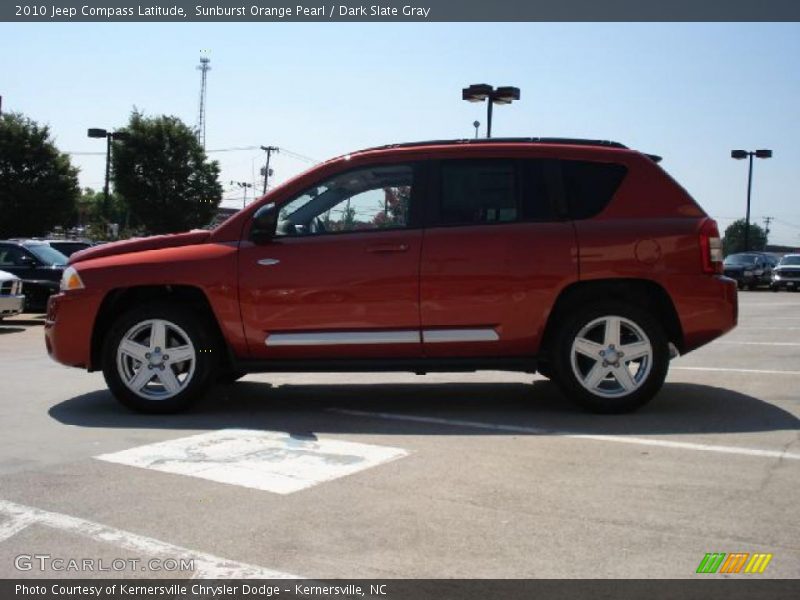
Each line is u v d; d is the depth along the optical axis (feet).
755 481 15.19
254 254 21.29
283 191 21.74
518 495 14.51
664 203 21.07
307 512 13.74
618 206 21.06
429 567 11.56
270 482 15.39
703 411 21.34
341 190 21.62
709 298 20.62
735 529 12.80
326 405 22.91
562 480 15.35
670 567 11.48
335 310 20.99
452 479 15.47
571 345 20.79
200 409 22.45
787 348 35.09
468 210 21.20
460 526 13.05
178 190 137.18
